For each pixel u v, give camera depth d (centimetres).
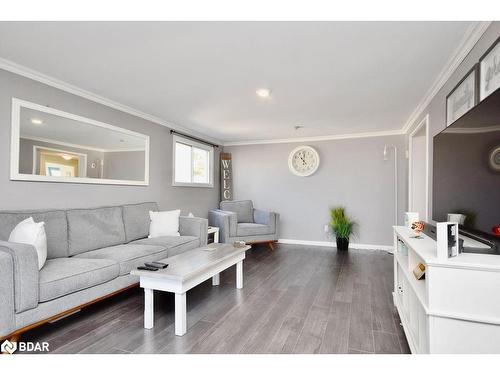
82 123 299
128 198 360
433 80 259
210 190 553
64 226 260
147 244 308
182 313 194
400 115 379
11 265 165
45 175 263
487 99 143
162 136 420
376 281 311
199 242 364
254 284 303
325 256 435
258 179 575
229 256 261
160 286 199
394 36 187
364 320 215
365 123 425
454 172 184
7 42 200
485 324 119
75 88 286
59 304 191
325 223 522
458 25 172
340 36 187
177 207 454
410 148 415
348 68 236
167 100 326
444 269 122
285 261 404
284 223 552
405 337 189
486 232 146
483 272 118
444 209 201
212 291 281
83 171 300
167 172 430
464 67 204
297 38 190
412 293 166
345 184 509
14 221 225
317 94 300
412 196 412
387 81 263
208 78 261
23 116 246
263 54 213
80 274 205
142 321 214
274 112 370
